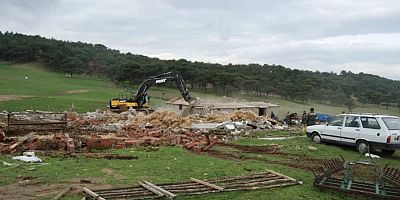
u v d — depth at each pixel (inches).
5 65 5516.7
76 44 7253.9
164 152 633.6
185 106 1807.3
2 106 1895.9
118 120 1264.8
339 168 458.6
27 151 596.7
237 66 4943.4
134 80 4566.9
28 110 1768.0
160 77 1830.7
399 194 386.9
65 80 4626.0
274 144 757.9
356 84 4205.2
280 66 4719.5
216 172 487.5
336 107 3339.1
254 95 3973.9
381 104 3540.8
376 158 641.6
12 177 434.3
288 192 401.4
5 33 7180.1
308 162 585.9
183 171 491.2
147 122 1130.0
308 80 4133.9
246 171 500.1
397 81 4379.9
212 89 4306.1
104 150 647.1
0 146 595.8
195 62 4992.6
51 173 459.5
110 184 417.7
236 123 1057.5
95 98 2898.6
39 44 6186.0
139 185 410.3
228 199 370.3
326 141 746.2
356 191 391.2
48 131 927.0
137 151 637.3
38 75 4859.7
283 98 3826.3
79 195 371.9
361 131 674.8
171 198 366.6
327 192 404.5
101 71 5541.3
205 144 711.1
